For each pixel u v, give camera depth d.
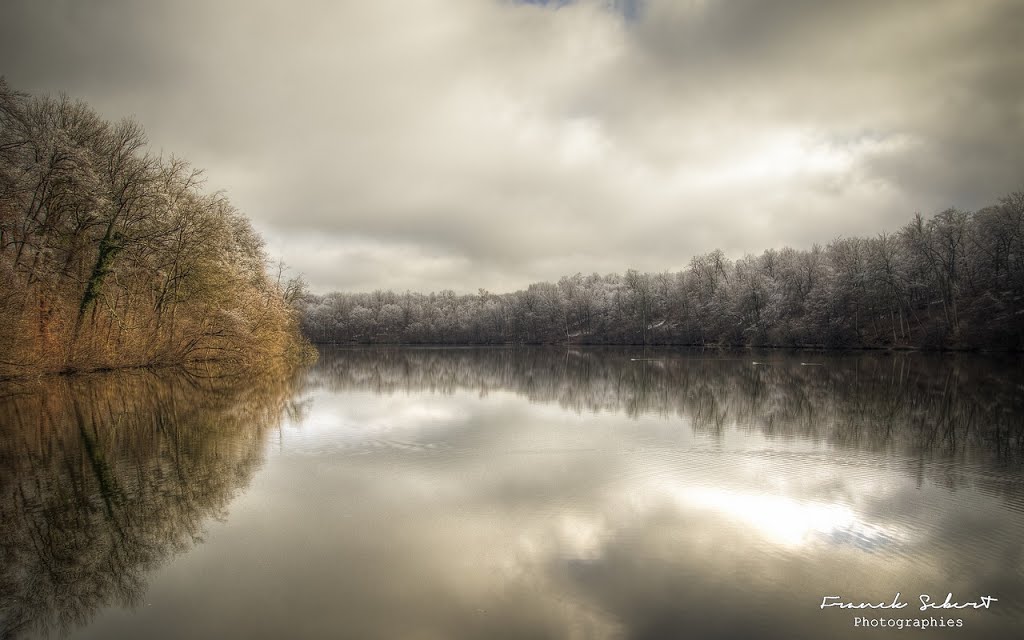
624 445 19.05
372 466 16.05
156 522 11.62
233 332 44.59
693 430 21.78
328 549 10.30
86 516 11.93
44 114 32.38
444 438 20.08
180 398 28.66
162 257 38.47
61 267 32.78
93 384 32.16
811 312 89.25
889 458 17.27
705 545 10.55
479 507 12.59
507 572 9.38
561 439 19.98
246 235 51.06
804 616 8.12
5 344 26.89
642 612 8.15
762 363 59.84
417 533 11.08
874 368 50.62
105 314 36.44
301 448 18.25
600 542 10.69
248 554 10.08
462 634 7.53
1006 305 63.97
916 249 79.44
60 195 30.75
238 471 15.41
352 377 45.69
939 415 25.02
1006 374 43.00
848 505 12.88
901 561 9.95
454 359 79.25
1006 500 13.23
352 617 7.96
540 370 55.16
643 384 39.69
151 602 8.42
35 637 7.56
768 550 10.40
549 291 157.50
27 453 17.12
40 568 9.57
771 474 15.41
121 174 35.41
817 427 22.31
